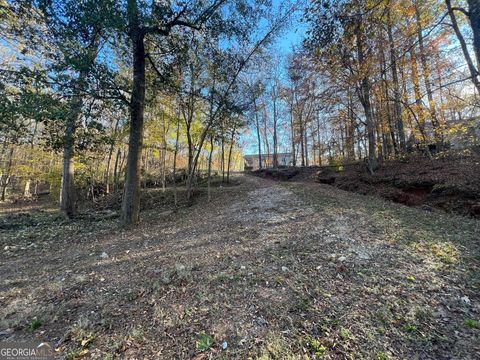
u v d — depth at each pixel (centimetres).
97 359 199
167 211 1000
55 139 641
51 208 1519
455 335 208
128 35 624
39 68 533
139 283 335
